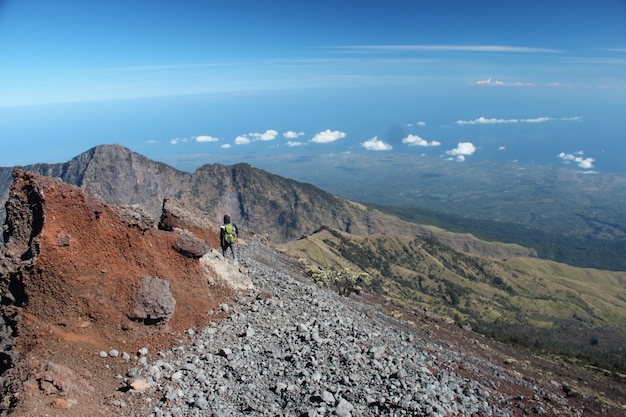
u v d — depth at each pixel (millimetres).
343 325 18172
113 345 11672
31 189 12422
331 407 10719
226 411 10227
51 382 8969
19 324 10852
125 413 9414
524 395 17312
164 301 12953
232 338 14109
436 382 13992
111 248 13133
